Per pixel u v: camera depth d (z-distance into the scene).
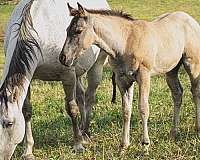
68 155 8.05
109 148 8.30
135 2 43.09
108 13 7.75
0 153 6.54
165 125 9.50
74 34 7.30
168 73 9.02
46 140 9.09
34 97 13.02
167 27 8.42
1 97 6.53
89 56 8.81
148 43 7.77
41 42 7.68
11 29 7.88
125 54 7.69
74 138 8.57
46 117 10.79
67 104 8.41
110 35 7.59
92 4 9.41
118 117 10.37
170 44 8.30
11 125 6.53
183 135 8.90
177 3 42.34
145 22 8.13
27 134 8.01
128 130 8.13
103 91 13.41
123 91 8.02
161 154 7.88
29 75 7.01
